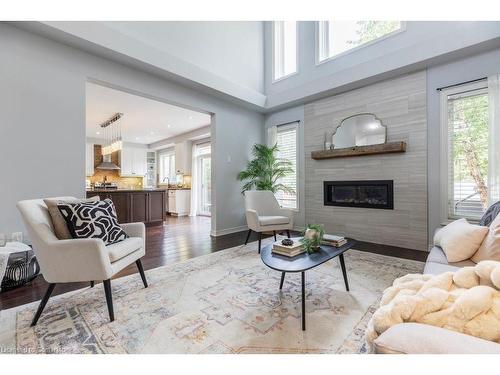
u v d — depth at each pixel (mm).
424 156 3299
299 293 2010
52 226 1795
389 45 3584
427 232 3283
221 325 1560
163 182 9336
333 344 1367
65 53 2730
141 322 1596
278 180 5090
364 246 3539
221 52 4426
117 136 8078
